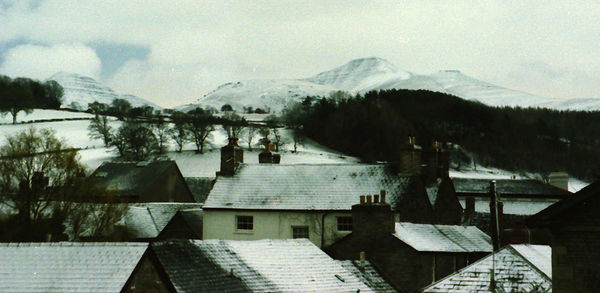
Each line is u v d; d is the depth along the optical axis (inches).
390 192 2364.7
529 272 1288.1
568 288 975.6
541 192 3528.5
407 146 2412.6
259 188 2465.6
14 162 2672.2
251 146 7490.2
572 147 7455.7
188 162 6619.1
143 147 6624.0
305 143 7785.4
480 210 3179.1
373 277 1731.1
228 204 2426.2
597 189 962.1
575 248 979.3
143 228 2876.5
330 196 2396.7
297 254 1583.4
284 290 1416.1
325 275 1557.6
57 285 1230.9
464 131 7588.6
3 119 7691.9
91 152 6717.5
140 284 1250.0
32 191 2645.2
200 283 1277.1
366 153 7440.9
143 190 3722.9
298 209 2367.1
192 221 2719.0
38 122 7588.6
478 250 2014.0
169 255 1295.5
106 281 1222.9
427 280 1815.9
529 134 7642.7
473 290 1275.8
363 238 1867.6
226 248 1467.8
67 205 2608.3
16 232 2564.0
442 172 2534.5
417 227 2012.8
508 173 7012.8
